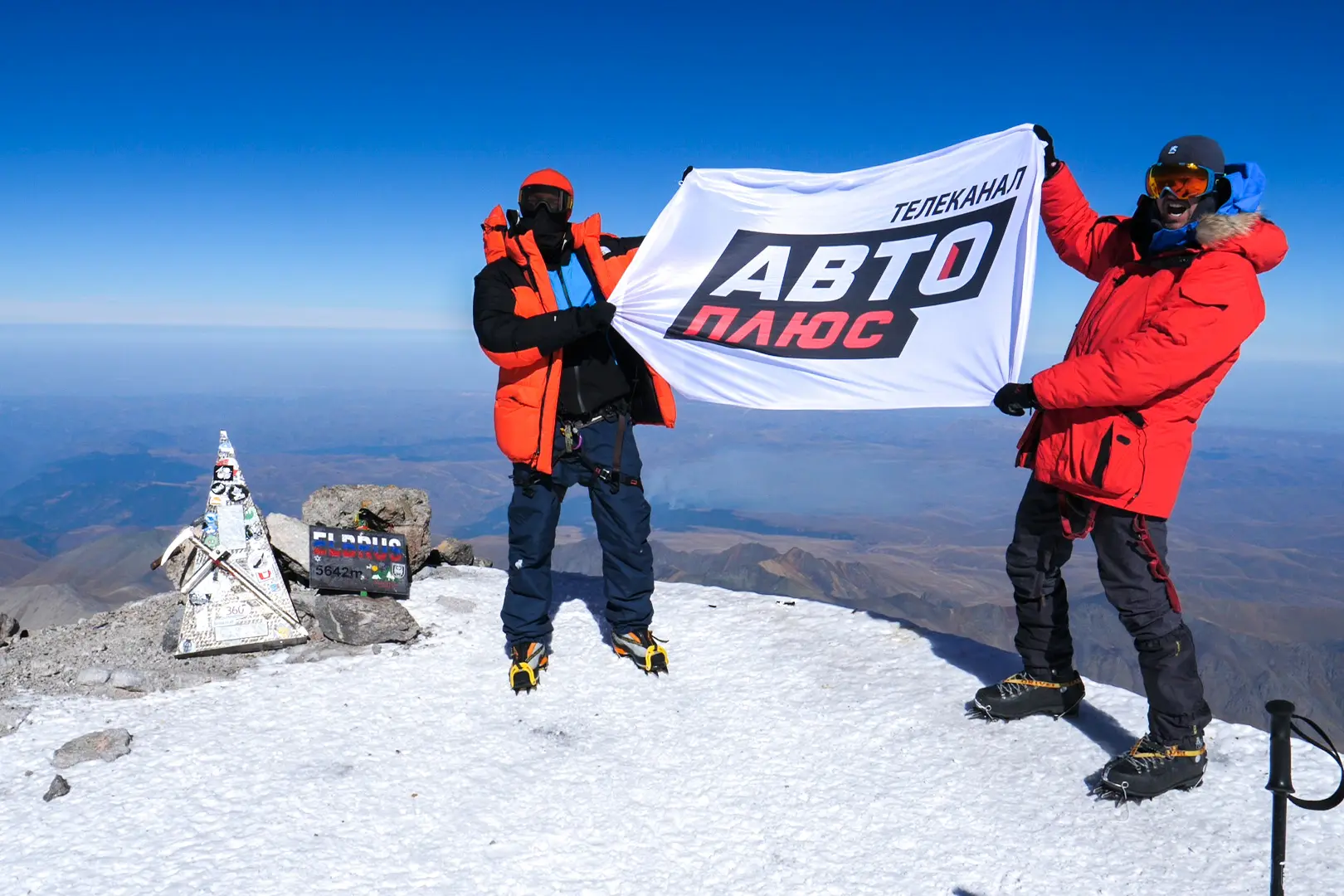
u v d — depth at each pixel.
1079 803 3.07
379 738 3.74
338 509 5.41
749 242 4.16
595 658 4.58
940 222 3.84
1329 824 2.81
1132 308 2.91
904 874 2.76
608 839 3.02
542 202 3.95
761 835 3.02
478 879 2.77
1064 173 3.52
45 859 2.84
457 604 5.25
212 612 4.60
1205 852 2.73
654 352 3.96
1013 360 3.36
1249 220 2.73
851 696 4.04
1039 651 3.59
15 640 4.86
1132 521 2.95
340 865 2.83
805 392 3.77
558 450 4.22
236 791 3.29
